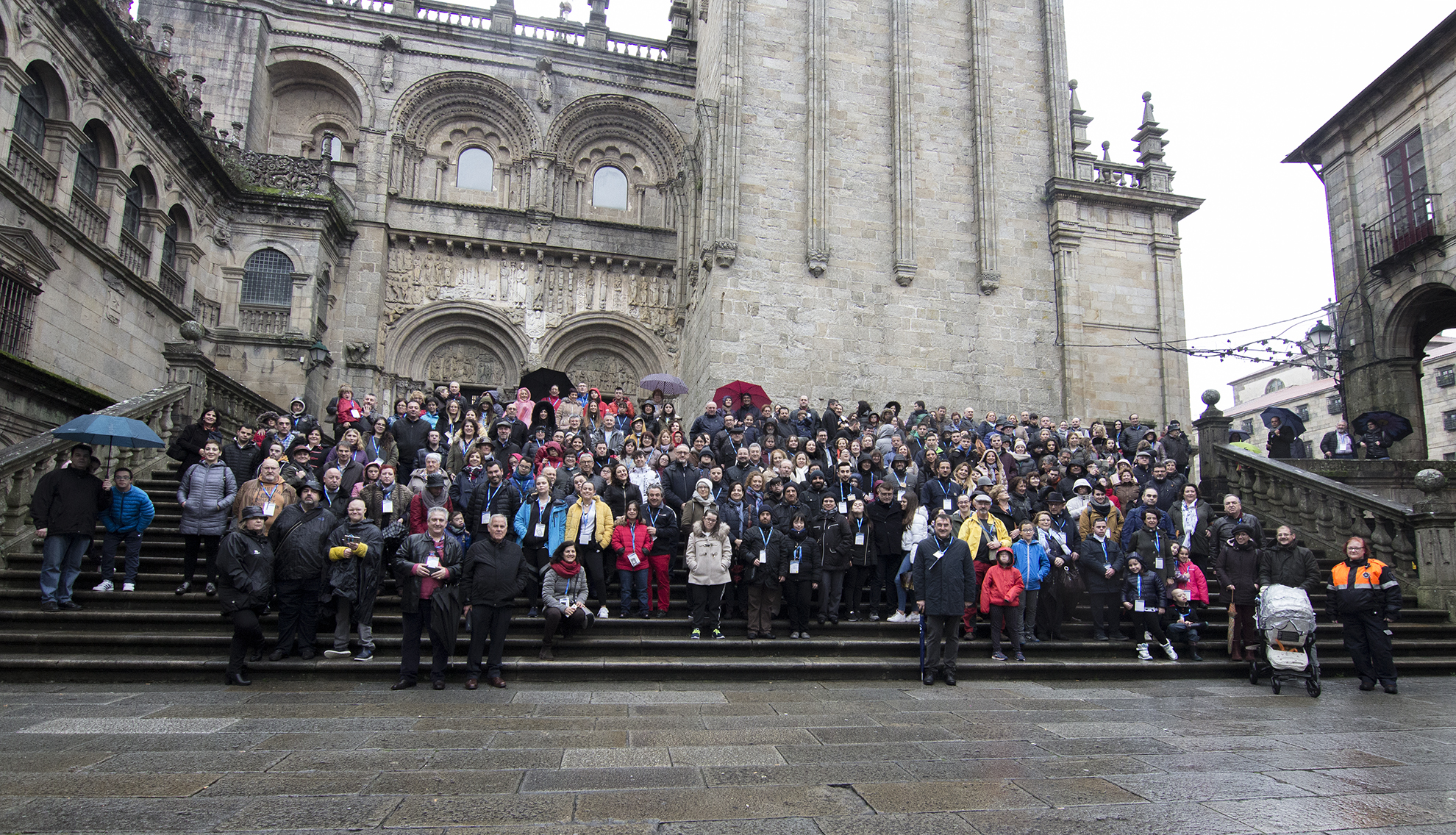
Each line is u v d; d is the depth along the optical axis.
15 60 13.77
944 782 5.21
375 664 8.49
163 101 18.00
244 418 17.17
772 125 21.86
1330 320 23.56
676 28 29.09
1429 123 20.36
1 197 13.26
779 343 20.83
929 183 22.59
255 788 4.88
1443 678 10.27
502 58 27.11
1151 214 23.78
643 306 26.81
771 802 4.78
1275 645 9.05
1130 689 9.04
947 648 9.16
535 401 19.08
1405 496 15.39
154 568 10.73
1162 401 22.86
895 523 11.05
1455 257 19.48
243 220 22.14
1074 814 4.64
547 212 26.34
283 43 25.44
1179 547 10.52
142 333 17.98
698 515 10.91
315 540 8.69
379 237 24.83
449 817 4.43
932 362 21.67
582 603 9.38
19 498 10.77
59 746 5.78
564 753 5.78
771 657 9.73
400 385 24.78
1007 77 23.77
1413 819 4.68
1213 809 4.77
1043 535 10.95
